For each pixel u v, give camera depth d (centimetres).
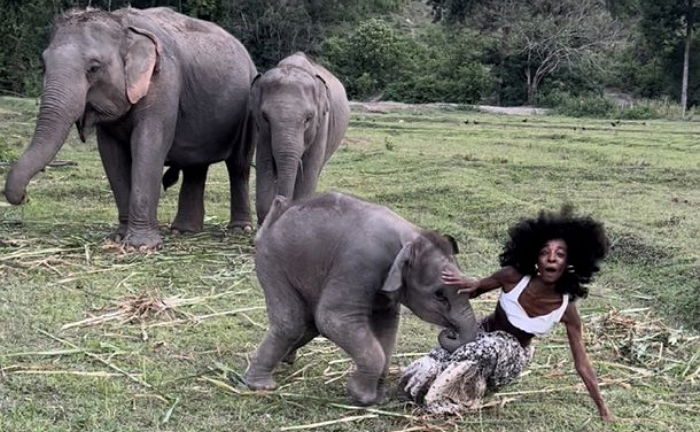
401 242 498
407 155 1792
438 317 491
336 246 505
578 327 514
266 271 530
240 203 1054
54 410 514
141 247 910
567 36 4388
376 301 507
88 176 1417
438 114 3406
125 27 900
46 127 845
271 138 921
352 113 3173
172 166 1006
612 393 567
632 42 4916
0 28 2997
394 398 541
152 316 696
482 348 503
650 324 702
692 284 802
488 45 4528
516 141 2180
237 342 646
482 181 1443
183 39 968
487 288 516
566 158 1827
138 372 580
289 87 924
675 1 4325
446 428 499
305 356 613
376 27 4556
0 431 480
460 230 1063
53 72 853
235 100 1009
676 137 2334
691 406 552
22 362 589
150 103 913
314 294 518
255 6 4588
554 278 498
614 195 1333
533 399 553
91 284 781
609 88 4697
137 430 493
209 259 887
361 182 1440
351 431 496
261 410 521
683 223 1090
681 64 4581
